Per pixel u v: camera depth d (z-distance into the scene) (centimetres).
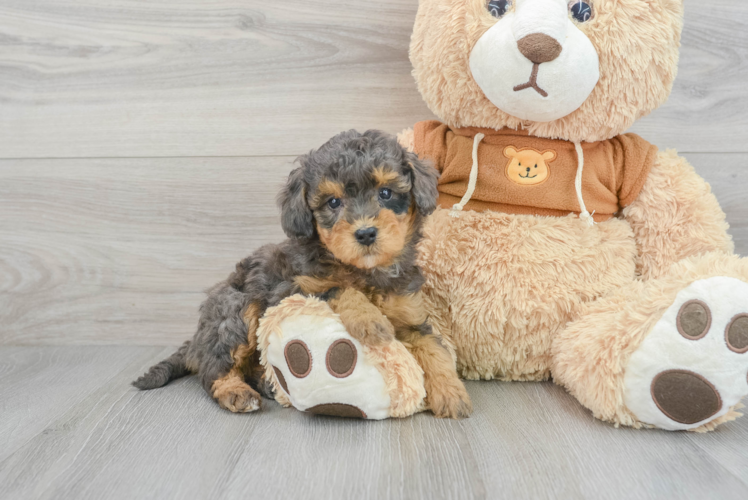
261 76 98
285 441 74
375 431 75
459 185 86
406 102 98
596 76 79
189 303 102
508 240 83
